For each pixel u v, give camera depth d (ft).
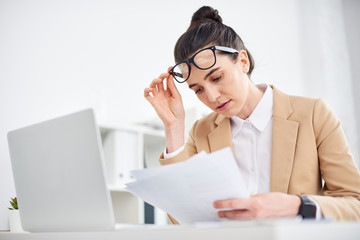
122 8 8.66
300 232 1.72
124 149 6.63
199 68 3.56
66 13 7.67
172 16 9.62
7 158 6.37
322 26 12.07
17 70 6.75
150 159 7.77
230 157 2.03
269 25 11.63
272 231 1.65
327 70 11.77
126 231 2.21
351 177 3.38
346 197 3.04
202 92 3.79
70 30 7.68
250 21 11.15
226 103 3.74
